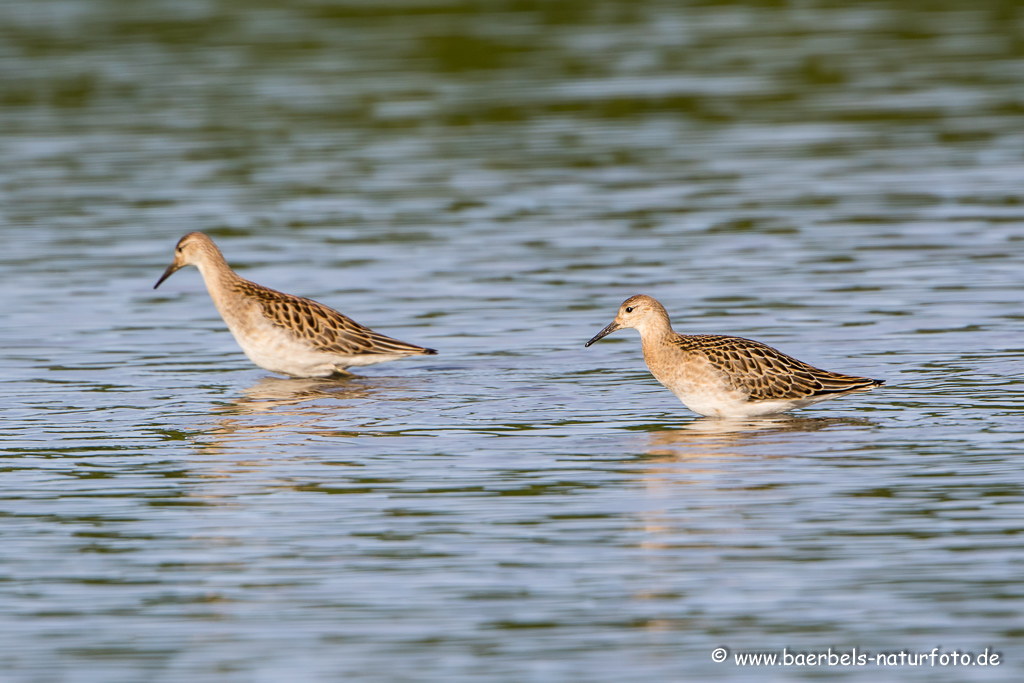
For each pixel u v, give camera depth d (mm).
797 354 17828
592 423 15477
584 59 38750
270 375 17984
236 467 13969
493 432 15133
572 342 18938
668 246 23703
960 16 43062
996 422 14945
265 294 18078
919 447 14188
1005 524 11930
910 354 17719
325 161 30297
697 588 10844
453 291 21453
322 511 12664
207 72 37781
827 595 10664
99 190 28281
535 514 12477
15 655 9992
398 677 9594
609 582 10969
